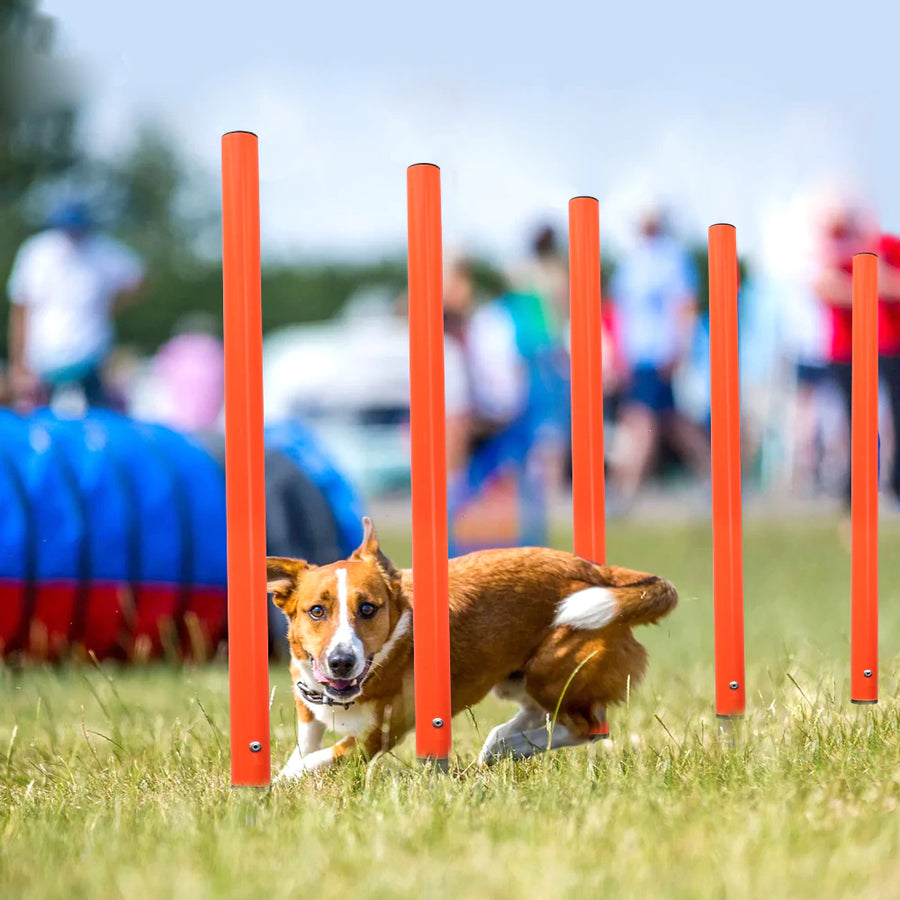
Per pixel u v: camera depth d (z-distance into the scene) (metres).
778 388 28.69
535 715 8.25
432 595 6.78
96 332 18.84
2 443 13.41
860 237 22.33
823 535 25.89
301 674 7.45
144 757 8.03
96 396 19.03
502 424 19.94
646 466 27.03
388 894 4.88
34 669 12.61
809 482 26.34
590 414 8.15
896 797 6.20
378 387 34.19
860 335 8.52
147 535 13.30
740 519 7.98
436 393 6.79
